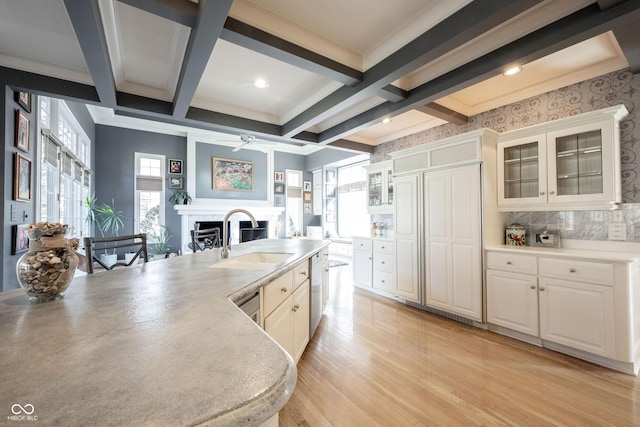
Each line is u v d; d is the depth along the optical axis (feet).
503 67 7.06
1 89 7.50
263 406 1.60
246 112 11.89
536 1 5.00
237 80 9.38
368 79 8.03
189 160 21.21
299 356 7.26
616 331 6.87
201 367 1.94
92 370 1.90
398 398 5.99
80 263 3.84
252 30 6.23
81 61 8.03
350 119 12.13
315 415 5.49
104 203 18.79
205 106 11.00
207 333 2.52
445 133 12.92
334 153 23.16
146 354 2.12
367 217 22.04
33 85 7.92
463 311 10.05
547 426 5.17
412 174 11.91
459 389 6.30
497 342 8.61
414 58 6.81
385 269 13.29
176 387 1.71
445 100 10.52
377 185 15.19
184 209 20.44
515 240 9.75
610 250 8.24
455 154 10.35
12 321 2.81
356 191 23.12
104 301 3.49
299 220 27.09
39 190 9.22
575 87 8.90
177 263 6.35
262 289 5.05
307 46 7.05
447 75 8.22
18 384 1.73
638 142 7.80
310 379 6.69
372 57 7.78
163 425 1.42
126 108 9.48
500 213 10.19
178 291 3.96
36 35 6.90
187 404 1.57
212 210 21.49
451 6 5.93
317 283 9.27
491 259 9.35
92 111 17.11
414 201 11.81
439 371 7.02
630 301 6.73
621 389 6.22
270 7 6.19
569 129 8.35
